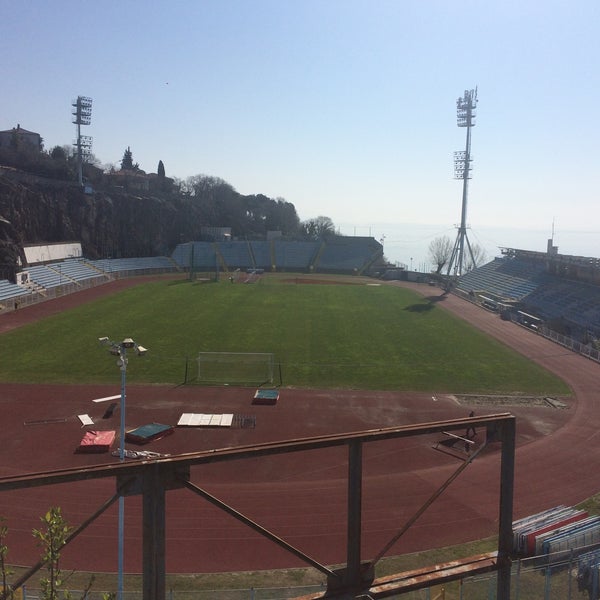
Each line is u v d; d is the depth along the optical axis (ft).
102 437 118.52
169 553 83.66
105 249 440.86
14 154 479.41
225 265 483.92
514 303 306.35
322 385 163.22
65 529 28.30
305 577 78.69
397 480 107.65
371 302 320.70
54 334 215.51
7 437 121.49
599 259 317.22
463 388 164.76
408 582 28.12
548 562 78.23
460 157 449.48
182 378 165.27
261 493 101.76
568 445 125.49
